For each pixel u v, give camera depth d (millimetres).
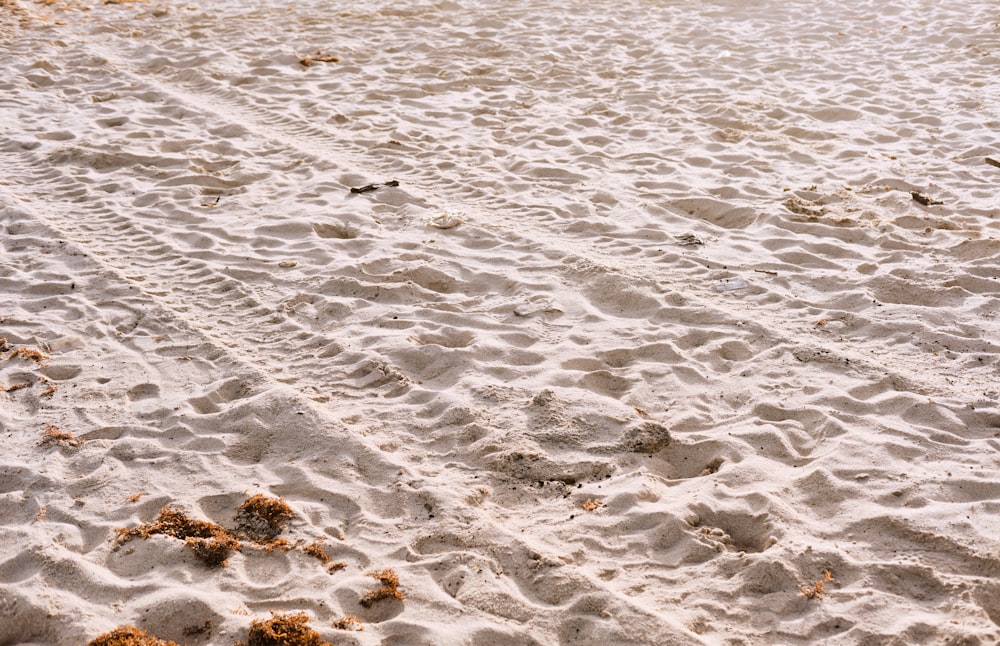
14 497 4426
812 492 4453
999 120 8609
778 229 6516
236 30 12742
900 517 4289
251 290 5895
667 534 4289
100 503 4402
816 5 13938
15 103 9258
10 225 6559
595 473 4582
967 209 6715
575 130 8727
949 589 4031
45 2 14281
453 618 3961
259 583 4105
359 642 3873
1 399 4980
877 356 5250
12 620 3932
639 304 5727
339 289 5895
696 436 4773
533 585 4082
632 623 3916
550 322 5586
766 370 5168
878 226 6516
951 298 5723
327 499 4461
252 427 4789
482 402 4965
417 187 7293
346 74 10641
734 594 4059
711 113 9141
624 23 13172
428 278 6035
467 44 12078
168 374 5152
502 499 4480
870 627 3918
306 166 7746
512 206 6941
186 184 7293
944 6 13438
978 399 4910
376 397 5031
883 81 10070
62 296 5797
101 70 10602
